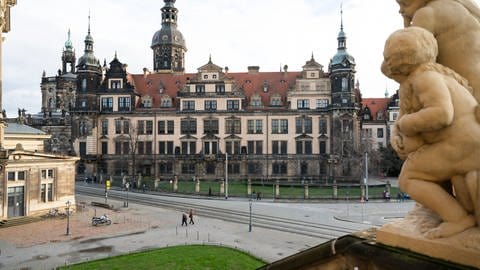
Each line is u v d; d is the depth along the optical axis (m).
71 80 117.69
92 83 84.69
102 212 46.66
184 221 38.19
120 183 76.06
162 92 87.44
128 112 84.44
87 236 33.31
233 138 81.94
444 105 3.23
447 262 3.25
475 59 3.64
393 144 3.91
